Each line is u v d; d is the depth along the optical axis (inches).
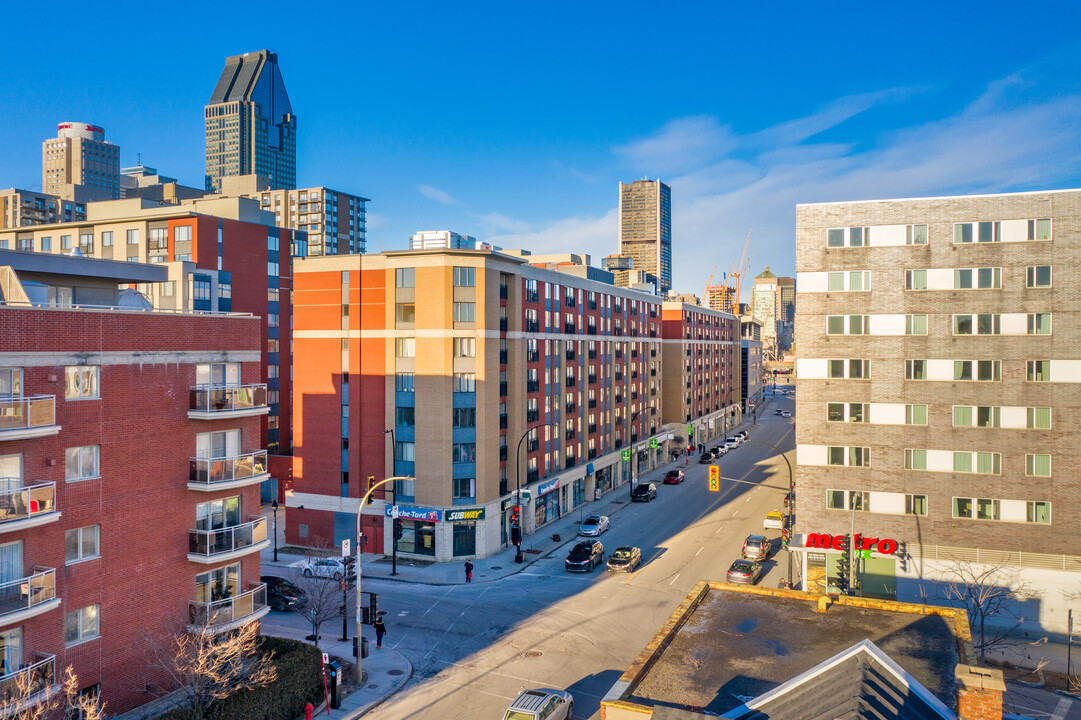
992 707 566.9
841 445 1701.5
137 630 1061.1
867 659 625.9
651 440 3654.0
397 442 2062.0
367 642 1333.7
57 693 909.2
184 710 957.2
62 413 968.9
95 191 7603.4
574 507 2751.0
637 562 1962.4
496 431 2134.6
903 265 1665.8
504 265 2176.4
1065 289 1558.8
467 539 2032.5
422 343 2020.2
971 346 1619.1
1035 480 1571.1
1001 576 1576.0
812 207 1727.4
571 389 2741.1
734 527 2411.4
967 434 1617.9
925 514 1644.9
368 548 2089.1
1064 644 1489.9
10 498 882.8
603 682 1217.4
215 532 1130.7
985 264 1612.9
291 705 1094.4
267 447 3398.1
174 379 1120.2
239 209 3358.8
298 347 2183.8
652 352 3816.4
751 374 7007.9
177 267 1326.3
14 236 3526.1
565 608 1610.5
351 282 2113.7
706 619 888.3
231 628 1116.5
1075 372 1551.4
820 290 1720.0
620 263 7834.6
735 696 683.4
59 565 962.7
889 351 1672.0
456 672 1269.7
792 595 968.3
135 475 1061.8
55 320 959.0
